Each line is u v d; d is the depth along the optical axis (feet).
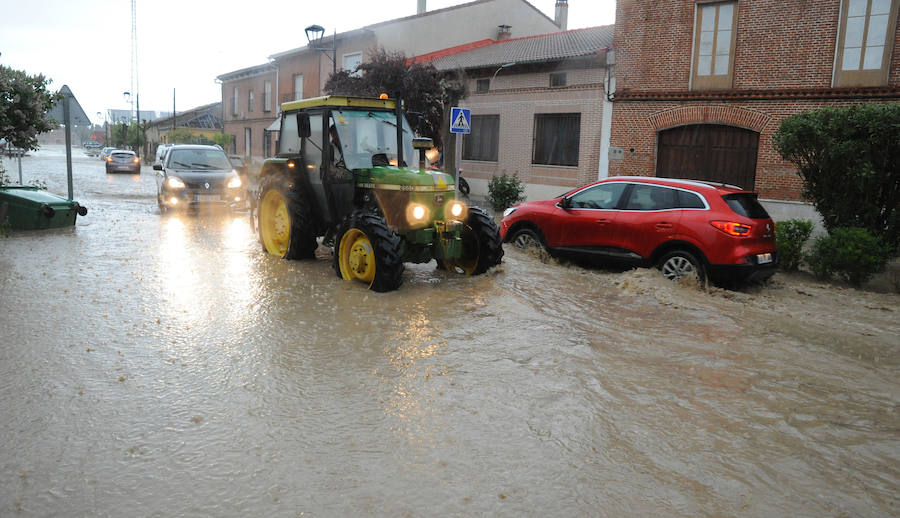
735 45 49.88
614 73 57.16
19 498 10.37
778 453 12.46
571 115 63.36
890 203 31.17
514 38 97.04
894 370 17.34
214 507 10.24
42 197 39.47
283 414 13.70
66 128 43.91
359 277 25.89
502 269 28.22
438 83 66.69
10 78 41.45
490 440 12.70
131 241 35.50
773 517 10.31
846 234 29.32
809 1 46.11
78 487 10.74
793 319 22.41
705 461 12.08
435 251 26.25
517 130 68.74
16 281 25.12
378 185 26.43
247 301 22.94
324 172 28.30
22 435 12.51
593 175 61.00
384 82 65.00
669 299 24.12
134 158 104.27
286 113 32.04
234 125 139.33
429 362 17.06
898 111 29.12
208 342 18.33
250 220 44.32
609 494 10.85
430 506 10.38
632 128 55.77
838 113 31.12
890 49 43.73
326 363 16.83
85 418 13.32
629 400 14.84
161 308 21.81
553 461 11.92
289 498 10.53
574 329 20.40
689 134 53.21
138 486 10.80
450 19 92.48
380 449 12.25
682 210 26.76
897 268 33.06
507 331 19.99
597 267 30.81
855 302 25.75
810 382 16.28
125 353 17.28
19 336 18.47
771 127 48.29
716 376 16.55
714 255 25.45
